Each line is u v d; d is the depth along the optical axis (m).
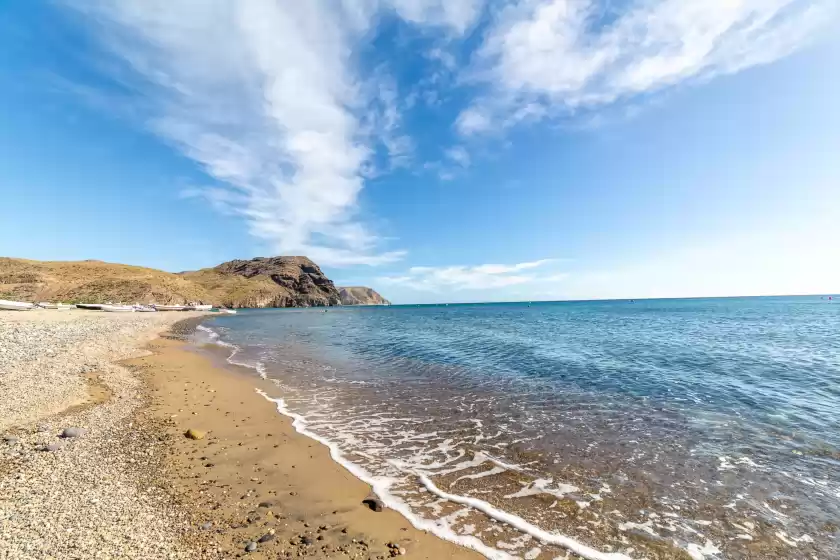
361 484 6.75
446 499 6.26
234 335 35.88
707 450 8.27
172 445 8.11
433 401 12.34
